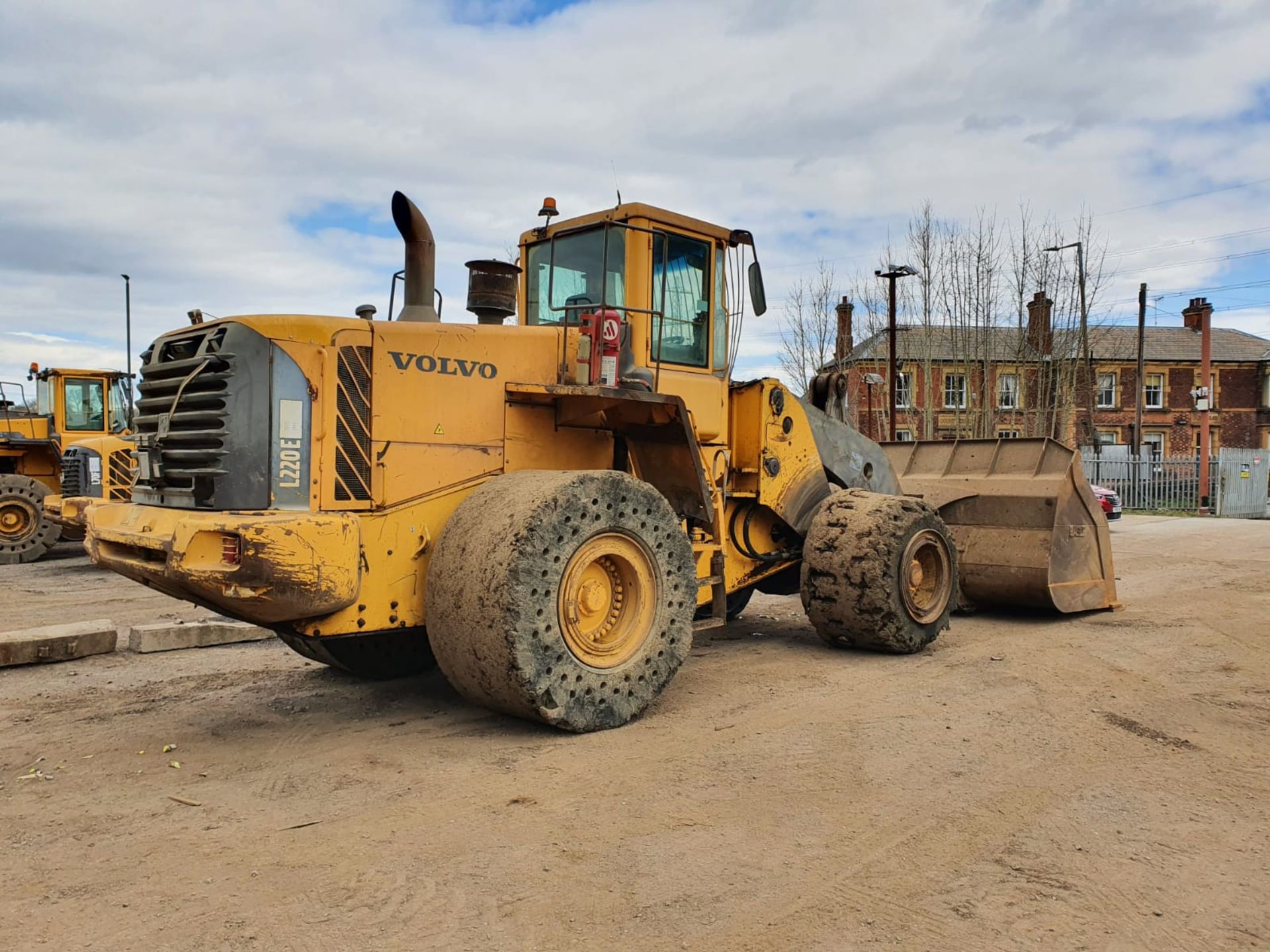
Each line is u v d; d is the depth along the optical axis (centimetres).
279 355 461
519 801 397
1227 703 552
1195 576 1152
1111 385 4297
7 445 1477
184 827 372
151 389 500
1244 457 2933
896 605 672
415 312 555
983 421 2878
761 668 648
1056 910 304
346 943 284
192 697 578
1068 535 843
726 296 672
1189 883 323
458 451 518
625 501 508
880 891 317
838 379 820
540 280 661
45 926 294
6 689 601
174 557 422
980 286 2853
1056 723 510
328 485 470
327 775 431
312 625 463
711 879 325
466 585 468
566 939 286
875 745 471
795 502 717
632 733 493
